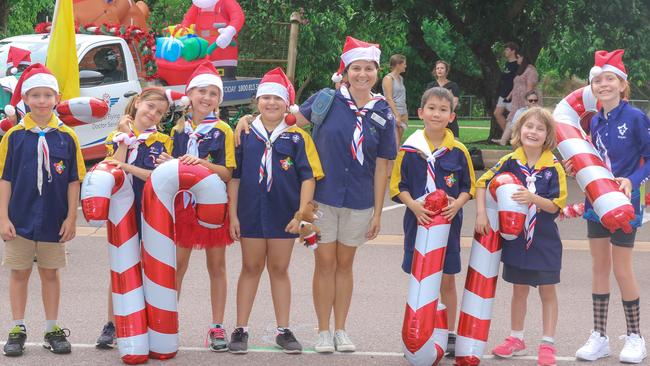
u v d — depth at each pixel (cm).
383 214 1156
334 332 614
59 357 575
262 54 1831
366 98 606
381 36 3081
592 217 591
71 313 684
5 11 2020
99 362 565
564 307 728
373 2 1931
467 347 562
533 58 1933
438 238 557
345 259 604
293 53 1784
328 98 598
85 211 558
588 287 798
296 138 593
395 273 845
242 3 1809
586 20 1862
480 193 580
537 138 569
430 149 579
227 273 834
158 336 567
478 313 566
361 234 602
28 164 576
